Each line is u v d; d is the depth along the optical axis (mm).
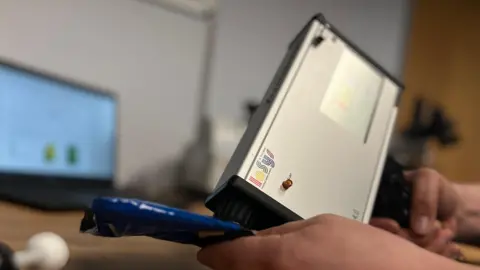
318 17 447
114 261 386
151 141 1177
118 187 1066
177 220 284
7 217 593
